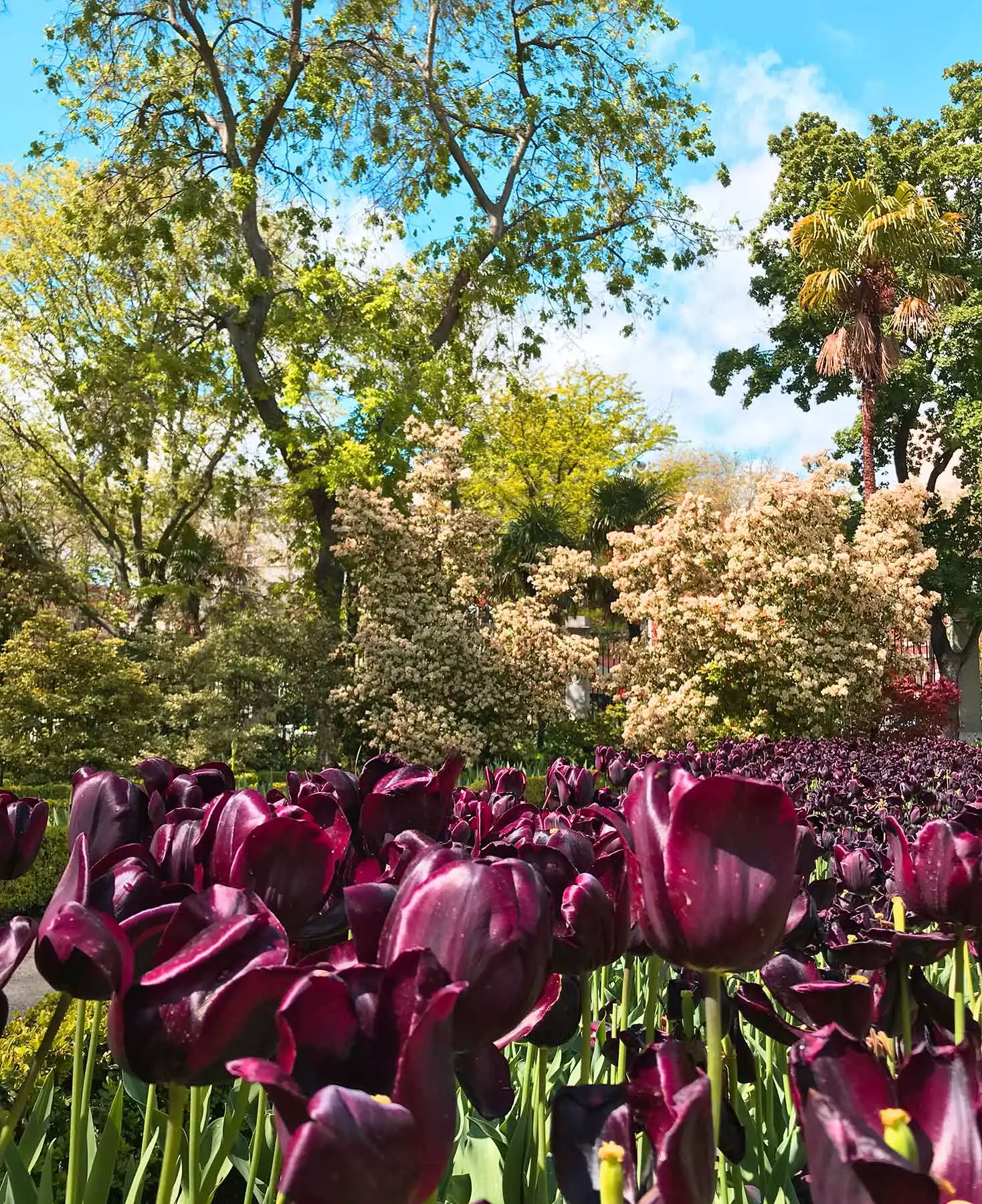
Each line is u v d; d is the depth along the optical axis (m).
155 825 1.42
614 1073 1.31
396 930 0.69
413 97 18.00
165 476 22.36
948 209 23.20
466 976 0.67
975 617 22.86
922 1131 0.67
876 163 23.39
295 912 0.98
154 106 17.73
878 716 14.22
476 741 13.73
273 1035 0.68
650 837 0.76
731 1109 1.00
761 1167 1.35
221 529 24.23
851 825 3.32
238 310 18.12
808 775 5.61
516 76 20.16
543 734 15.56
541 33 20.02
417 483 14.97
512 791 2.14
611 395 30.44
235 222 17.30
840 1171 0.58
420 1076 0.53
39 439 21.30
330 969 0.74
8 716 11.91
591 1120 0.74
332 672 15.23
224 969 0.68
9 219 20.34
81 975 0.79
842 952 1.19
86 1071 1.21
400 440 16.80
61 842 8.09
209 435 21.84
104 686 12.49
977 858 1.13
